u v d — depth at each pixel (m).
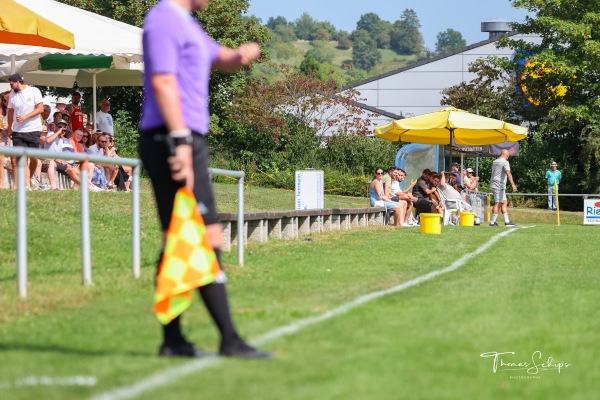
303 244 36.91
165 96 12.80
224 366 12.37
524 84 120.50
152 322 16.39
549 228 58.41
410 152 70.31
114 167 49.62
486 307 18.45
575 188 112.25
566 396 11.27
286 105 124.94
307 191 48.91
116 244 29.59
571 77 116.44
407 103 148.38
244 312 17.41
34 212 33.47
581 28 113.88
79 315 17.28
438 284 22.98
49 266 24.56
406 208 60.66
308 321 16.30
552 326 16.23
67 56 56.91
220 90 125.38
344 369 12.18
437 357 13.21
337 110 126.94
